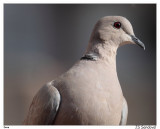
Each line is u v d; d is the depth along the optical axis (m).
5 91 3.49
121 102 2.58
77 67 2.58
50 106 2.56
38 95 2.58
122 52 4.30
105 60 2.58
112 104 2.57
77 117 2.56
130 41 2.60
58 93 2.56
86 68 2.57
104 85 2.57
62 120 2.56
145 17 4.41
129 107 3.39
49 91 2.57
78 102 2.56
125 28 2.60
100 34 2.59
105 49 2.59
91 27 4.58
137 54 4.35
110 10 4.46
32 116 2.58
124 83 3.90
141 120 3.20
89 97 2.56
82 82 2.56
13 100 3.37
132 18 4.40
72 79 2.57
